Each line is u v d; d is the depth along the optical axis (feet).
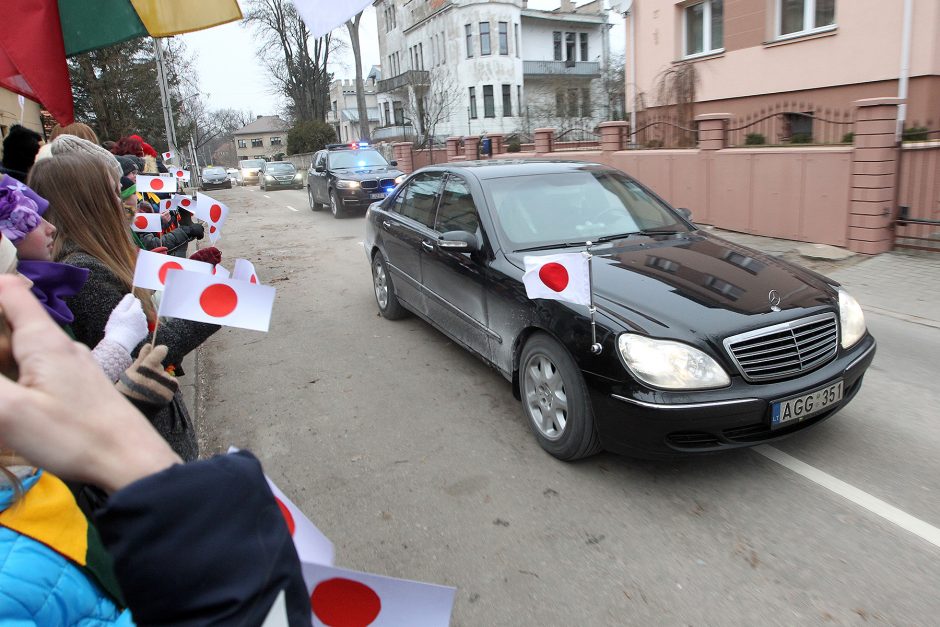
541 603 8.27
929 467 11.05
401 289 19.40
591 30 147.43
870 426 12.59
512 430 13.07
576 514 10.14
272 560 2.51
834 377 10.68
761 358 10.19
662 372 9.89
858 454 11.55
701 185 32.55
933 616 7.79
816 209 27.12
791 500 10.24
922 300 20.40
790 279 11.92
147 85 82.64
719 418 9.84
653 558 9.04
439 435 13.01
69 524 3.03
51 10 10.37
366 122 94.02
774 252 27.07
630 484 10.89
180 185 19.53
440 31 133.59
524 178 15.85
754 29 40.57
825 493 10.39
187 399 15.21
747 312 10.54
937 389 14.23
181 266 5.47
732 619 7.89
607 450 11.28
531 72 137.59
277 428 13.71
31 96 10.60
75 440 2.19
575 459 11.57
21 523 2.86
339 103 228.63
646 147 38.63
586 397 10.82
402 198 20.03
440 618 3.85
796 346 10.44
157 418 5.88
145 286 5.42
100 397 2.32
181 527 2.29
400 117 155.94
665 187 34.94
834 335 11.05
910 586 8.30
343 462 12.16
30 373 2.20
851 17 35.37
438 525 10.05
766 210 29.32
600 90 105.60
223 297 4.70
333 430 13.50
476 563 9.11
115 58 78.69
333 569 3.70
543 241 14.06
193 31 11.76
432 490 11.05
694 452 10.03
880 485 10.56
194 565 2.30
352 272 29.01
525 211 14.78
